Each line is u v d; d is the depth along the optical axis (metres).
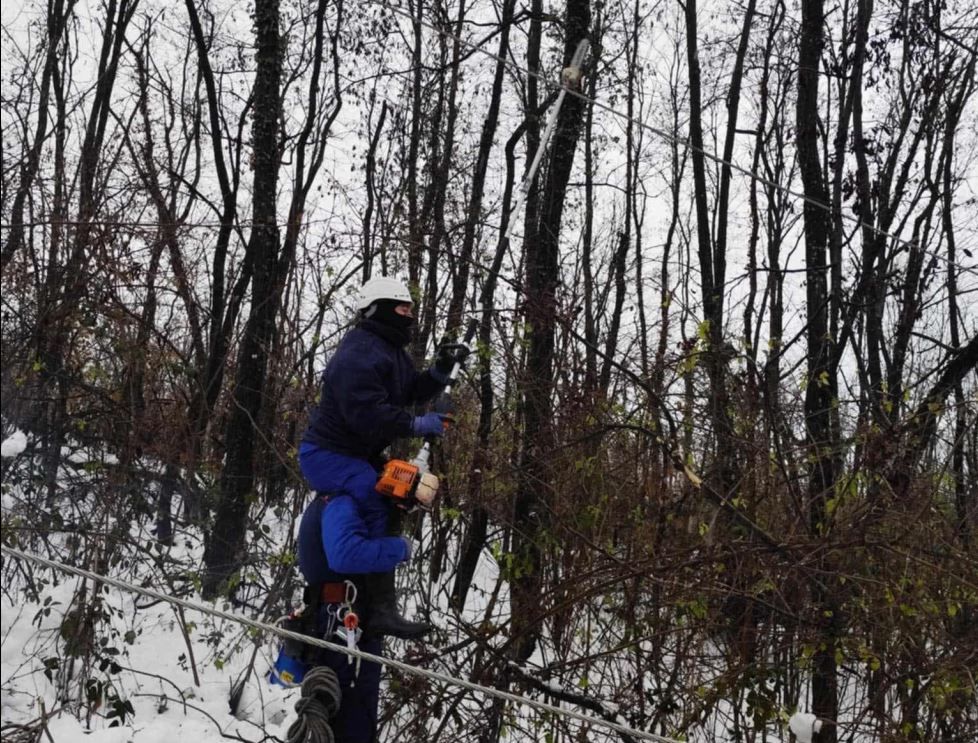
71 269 7.52
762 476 6.89
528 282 8.23
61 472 7.60
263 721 6.42
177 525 8.27
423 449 5.87
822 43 10.71
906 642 6.46
